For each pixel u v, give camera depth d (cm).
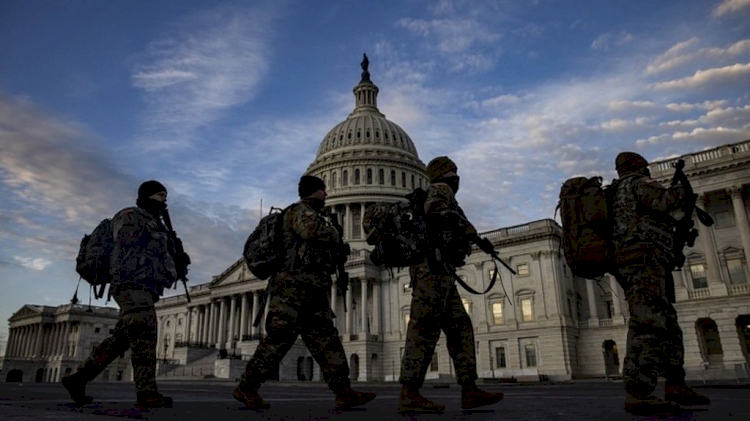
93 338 9838
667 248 466
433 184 572
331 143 10512
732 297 3972
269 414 478
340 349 590
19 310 10906
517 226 5922
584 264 504
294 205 610
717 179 4209
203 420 399
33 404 611
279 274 593
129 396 978
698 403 505
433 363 6016
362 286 6838
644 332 446
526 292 5619
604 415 421
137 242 643
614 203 499
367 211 587
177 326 9531
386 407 606
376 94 11775
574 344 5431
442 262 536
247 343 6762
